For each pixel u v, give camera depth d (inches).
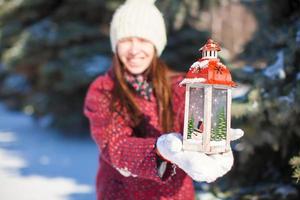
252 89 93.4
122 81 71.0
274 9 105.7
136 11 74.1
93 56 286.2
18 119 416.2
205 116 49.7
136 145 59.7
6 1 308.8
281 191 94.5
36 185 186.2
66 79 277.0
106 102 70.9
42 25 297.1
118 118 69.0
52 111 302.7
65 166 224.7
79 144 288.4
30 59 301.0
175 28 244.8
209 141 49.8
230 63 115.2
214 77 49.7
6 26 315.3
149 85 72.8
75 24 294.7
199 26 286.0
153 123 70.8
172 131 71.4
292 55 92.3
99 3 289.3
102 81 74.1
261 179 104.1
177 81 74.1
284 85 91.3
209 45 52.9
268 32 106.4
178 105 72.1
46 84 292.2
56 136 314.8
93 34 291.1
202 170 47.2
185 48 276.2
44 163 232.1
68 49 290.4
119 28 74.4
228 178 106.3
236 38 270.1
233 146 96.8
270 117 88.4
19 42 305.4
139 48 72.6
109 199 69.6
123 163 60.8
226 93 52.4
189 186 70.4
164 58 268.1
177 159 49.5
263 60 107.9
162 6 205.8
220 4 226.8
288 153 97.1
